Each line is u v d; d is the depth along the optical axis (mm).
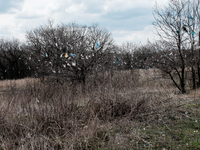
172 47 8602
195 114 5461
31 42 17938
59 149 3895
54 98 6219
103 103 5684
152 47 9234
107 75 7465
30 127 4508
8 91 8930
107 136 4375
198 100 6754
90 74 10516
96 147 3955
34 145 3834
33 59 14547
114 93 5980
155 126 4898
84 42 11922
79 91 7332
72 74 10836
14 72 36500
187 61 8445
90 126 4559
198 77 8891
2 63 36781
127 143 4066
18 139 4180
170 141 4078
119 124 4965
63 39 12570
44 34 15555
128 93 6543
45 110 5086
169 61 8727
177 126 4828
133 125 4934
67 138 4191
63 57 11438
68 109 5273
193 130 4559
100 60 10984
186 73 9477
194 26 8234
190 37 8211
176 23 8273
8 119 4719
